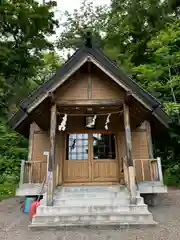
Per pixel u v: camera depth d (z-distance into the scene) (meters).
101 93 7.18
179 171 11.65
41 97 6.36
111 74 6.62
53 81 6.84
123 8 19.20
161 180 6.85
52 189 5.62
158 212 6.16
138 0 17.31
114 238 4.27
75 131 8.42
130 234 4.47
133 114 7.40
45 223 4.99
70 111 7.45
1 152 13.26
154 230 4.68
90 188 6.82
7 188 9.98
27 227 5.04
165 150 13.67
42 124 8.19
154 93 12.77
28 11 15.89
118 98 7.02
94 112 7.61
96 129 8.52
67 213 5.30
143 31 17.56
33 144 8.73
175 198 7.99
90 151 8.26
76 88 7.21
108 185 7.44
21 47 17.28
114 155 8.31
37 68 20.64
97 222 4.98
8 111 17.03
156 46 13.73
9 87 16.70
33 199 6.64
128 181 6.31
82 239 4.24
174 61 12.55
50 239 4.27
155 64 13.44
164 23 16.09
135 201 5.56
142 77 13.05
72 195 6.16
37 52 19.22
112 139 8.56
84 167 8.03
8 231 4.81
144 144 8.70
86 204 5.66
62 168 7.86
